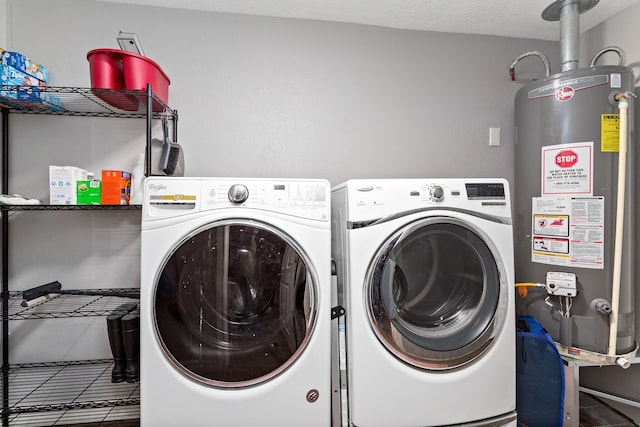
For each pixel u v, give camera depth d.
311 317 1.17
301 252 1.17
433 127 1.94
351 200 1.20
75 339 1.63
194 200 1.15
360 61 1.88
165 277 1.12
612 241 1.40
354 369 1.17
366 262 1.19
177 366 1.13
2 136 1.57
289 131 1.82
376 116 1.89
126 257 1.67
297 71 1.82
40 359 1.60
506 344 1.24
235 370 1.16
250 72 1.78
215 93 1.75
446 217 1.21
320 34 1.84
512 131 1.99
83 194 1.44
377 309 1.17
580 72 1.44
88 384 1.62
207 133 1.75
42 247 1.61
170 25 1.71
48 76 1.61
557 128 1.49
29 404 1.56
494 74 1.98
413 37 1.92
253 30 1.78
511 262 1.25
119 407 1.61
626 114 1.38
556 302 1.50
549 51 2.01
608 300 1.41
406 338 1.18
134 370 1.30
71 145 1.63
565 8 1.62
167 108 1.59
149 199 1.13
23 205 1.35
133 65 1.38
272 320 1.17
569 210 1.46
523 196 1.63
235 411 1.14
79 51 1.63
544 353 1.37
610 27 1.75
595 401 1.70
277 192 1.19
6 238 1.56
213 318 1.16
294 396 1.17
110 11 1.66
